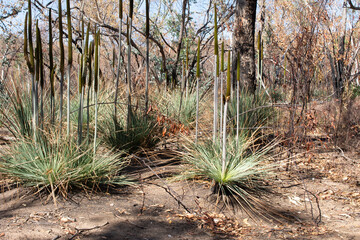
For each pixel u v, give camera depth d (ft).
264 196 13.69
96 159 13.70
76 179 12.71
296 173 16.55
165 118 18.51
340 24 39.04
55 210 11.02
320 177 16.11
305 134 18.01
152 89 30.12
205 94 31.63
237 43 25.21
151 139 18.63
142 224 10.57
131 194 13.03
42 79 13.98
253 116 21.06
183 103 25.22
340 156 19.48
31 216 10.44
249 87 24.82
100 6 47.11
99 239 9.34
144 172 15.69
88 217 10.68
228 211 12.19
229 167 13.69
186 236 10.03
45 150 13.01
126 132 17.85
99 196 12.53
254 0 25.02
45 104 18.08
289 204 13.14
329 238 10.32
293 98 17.79
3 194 11.69
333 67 36.09
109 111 20.20
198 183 14.35
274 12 47.26
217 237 10.11
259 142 19.62
